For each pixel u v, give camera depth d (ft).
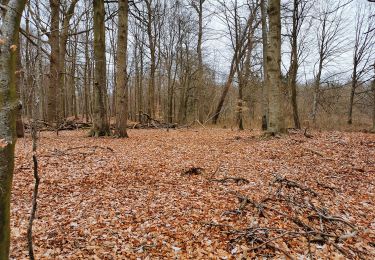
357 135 41.52
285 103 77.41
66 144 36.52
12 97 6.92
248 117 92.73
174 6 102.99
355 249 14.28
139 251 14.49
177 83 117.91
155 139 44.60
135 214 18.30
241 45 74.90
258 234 15.48
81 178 24.13
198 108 106.52
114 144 38.06
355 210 18.44
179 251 14.52
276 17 37.78
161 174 25.62
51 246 14.78
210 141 42.29
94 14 43.68
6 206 7.00
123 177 24.77
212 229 16.43
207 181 23.90
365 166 26.45
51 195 20.90
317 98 78.07
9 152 6.91
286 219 17.13
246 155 31.94
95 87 45.57
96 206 19.38
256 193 20.97
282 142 36.19
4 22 6.88
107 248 14.74
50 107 54.95
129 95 132.16
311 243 14.90
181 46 107.04
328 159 28.78
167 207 19.22
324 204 19.19
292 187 22.11
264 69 60.29
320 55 77.66
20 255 13.78
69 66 82.64
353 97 84.69
